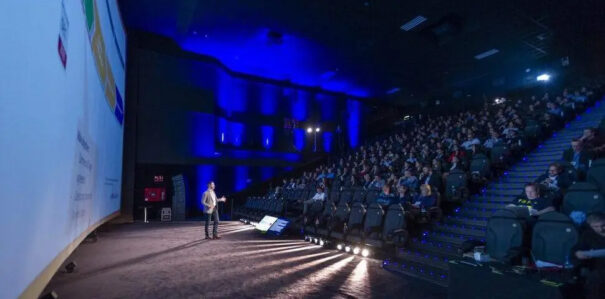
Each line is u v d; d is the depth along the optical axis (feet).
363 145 69.92
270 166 59.67
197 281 16.61
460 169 27.07
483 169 27.27
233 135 58.54
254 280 16.76
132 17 42.32
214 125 52.90
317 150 67.92
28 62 8.27
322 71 59.06
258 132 61.41
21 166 7.91
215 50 50.60
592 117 33.68
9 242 7.22
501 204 22.66
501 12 39.17
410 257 19.48
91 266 19.77
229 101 58.13
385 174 34.86
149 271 18.54
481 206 23.48
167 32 47.14
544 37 45.34
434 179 26.00
